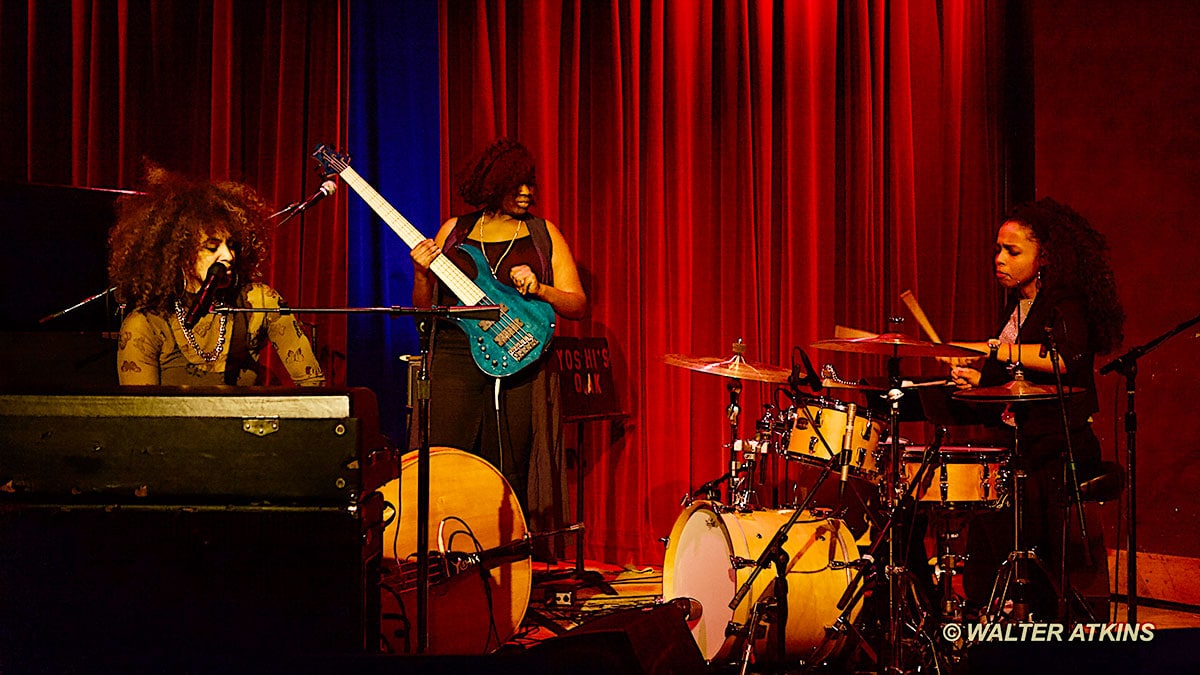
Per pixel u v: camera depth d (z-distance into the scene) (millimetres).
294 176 4332
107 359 3074
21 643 1787
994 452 2982
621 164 4594
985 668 2492
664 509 4566
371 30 4520
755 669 3141
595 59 4664
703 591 3240
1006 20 4871
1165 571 4156
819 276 4652
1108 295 3324
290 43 4340
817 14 4672
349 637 1810
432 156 4508
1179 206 4164
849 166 4734
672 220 4652
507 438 3578
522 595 3178
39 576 1796
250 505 1821
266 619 1807
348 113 4441
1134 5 4266
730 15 4668
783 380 3311
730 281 4645
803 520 3148
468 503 3035
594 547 4570
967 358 3291
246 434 1820
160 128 4242
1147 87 4234
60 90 4191
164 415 1823
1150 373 4223
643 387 4590
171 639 1801
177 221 2588
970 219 4824
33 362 3025
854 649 3244
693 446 4648
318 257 4367
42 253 3113
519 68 4578
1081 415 3275
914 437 4633
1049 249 3336
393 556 2836
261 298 2768
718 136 4719
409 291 4469
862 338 3102
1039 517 3277
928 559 3713
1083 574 3412
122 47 4184
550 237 3781
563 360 3852
